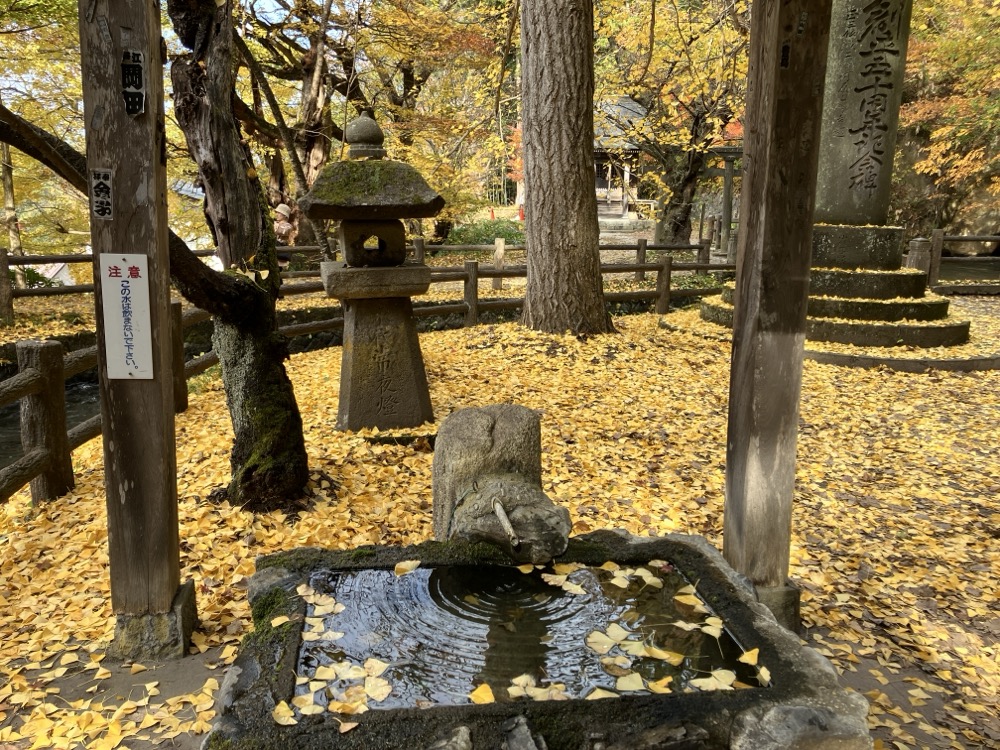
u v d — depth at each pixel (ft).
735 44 35.42
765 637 6.57
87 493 12.89
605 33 39.01
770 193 8.18
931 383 22.58
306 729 5.23
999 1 36.83
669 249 40.86
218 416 17.53
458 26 35.40
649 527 12.42
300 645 6.31
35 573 10.27
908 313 26.37
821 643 9.65
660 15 38.06
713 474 15.12
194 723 7.32
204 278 10.69
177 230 41.19
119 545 8.33
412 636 6.63
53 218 39.60
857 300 26.50
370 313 15.76
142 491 8.27
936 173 59.16
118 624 8.50
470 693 5.84
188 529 11.25
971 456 16.90
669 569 7.89
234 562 10.54
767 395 8.61
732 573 7.72
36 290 26.25
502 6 39.63
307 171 39.40
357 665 6.09
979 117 40.29
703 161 50.08
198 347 28.35
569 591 7.36
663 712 5.49
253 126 22.20
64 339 25.20
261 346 11.96
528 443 9.46
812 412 19.83
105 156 7.58
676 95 41.42
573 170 23.02
